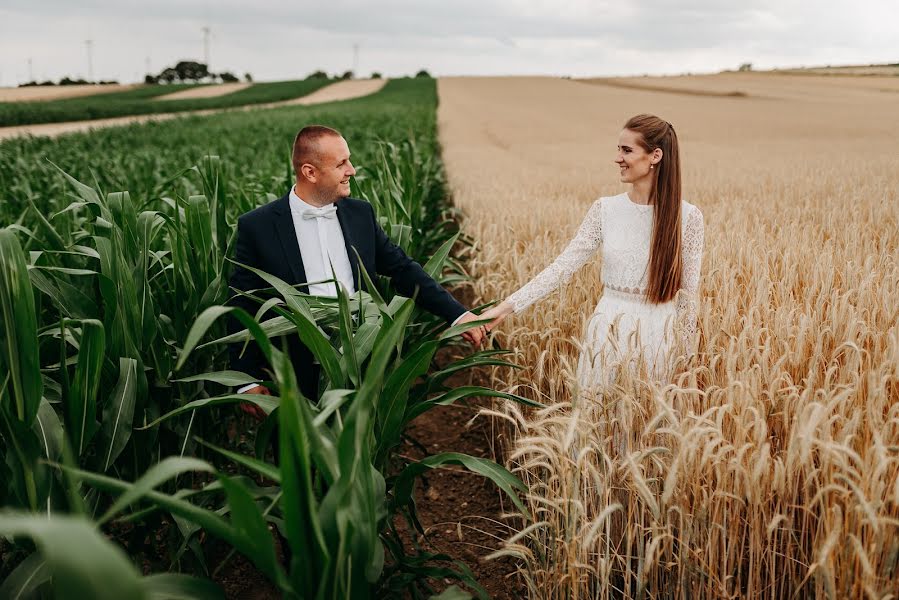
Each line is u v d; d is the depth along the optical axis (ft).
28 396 5.56
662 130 8.38
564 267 9.66
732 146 67.77
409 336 11.16
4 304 5.31
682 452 5.90
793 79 235.61
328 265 8.86
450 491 11.16
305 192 8.66
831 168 39.45
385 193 15.79
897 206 21.57
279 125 73.41
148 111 160.66
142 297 7.95
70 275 8.93
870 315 10.00
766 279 11.73
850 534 5.11
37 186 27.12
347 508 4.39
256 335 5.03
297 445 4.16
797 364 8.43
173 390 8.66
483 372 14.42
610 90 216.54
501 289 14.43
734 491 6.66
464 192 35.12
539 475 9.15
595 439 7.04
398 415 6.80
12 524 2.63
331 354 6.34
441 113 142.00
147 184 31.01
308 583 4.72
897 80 207.51
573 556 6.31
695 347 8.70
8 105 130.11
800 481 6.96
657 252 8.64
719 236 16.72
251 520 4.21
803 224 20.36
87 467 6.78
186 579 4.77
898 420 6.07
